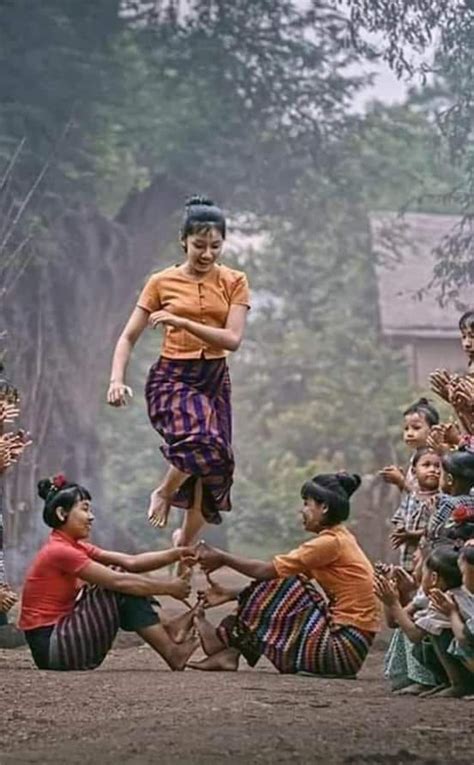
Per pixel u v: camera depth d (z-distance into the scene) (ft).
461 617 30.22
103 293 101.55
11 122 91.76
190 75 106.42
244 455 161.89
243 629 36.24
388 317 155.02
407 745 24.63
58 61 94.53
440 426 36.70
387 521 120.57
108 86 98.07
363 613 35.76
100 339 101.04
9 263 86.53
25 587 36.94
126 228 105.09
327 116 113.19
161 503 33.27
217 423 32.55
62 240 97.40
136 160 108.27
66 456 98.68
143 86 104.73
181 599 36.19
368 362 153.89
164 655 36.37
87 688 31.68
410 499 38.99
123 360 32.65
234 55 107.34
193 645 36.52
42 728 26.53
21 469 90.17
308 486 36.19
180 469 32.01
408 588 34.91
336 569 35.81
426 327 154.51
